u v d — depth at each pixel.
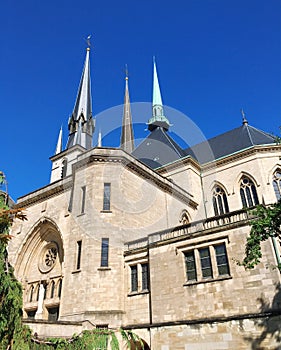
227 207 46.84
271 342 19.70
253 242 19.17
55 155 65.44
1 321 13.52
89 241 29.34
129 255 29.19
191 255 25.55
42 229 37.50
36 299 34.09
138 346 25.33
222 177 48.41
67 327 23.28
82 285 27.50
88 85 74.19
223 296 22.55
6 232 15.09
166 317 24.28
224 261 23.80
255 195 45.25
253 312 21.02
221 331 21.55
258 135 51.62
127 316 26.67
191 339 22.44
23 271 36.88
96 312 26.03
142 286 27.50
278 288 20.73
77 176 34.06
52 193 37.94
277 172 45.28
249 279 22.00
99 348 22.42
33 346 17.92
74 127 68.12
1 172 16.42
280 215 19.05
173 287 25.02
